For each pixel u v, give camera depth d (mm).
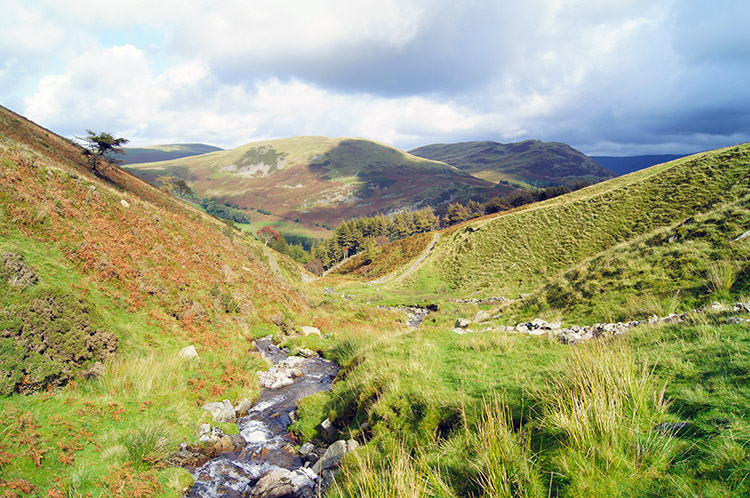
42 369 9023
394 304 44688
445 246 61250
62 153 35781
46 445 7098
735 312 8633
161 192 53562
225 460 9023
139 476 7320
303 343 20250
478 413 6766
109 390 10219
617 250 19562
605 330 11500
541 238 44625
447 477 5113
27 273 11469
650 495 3434
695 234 16094
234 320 19766
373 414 8836
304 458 9430
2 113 33812
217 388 12555
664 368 6359
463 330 16031
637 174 56844
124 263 16703
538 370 8477
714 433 3973
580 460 4176
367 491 5125
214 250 26703
